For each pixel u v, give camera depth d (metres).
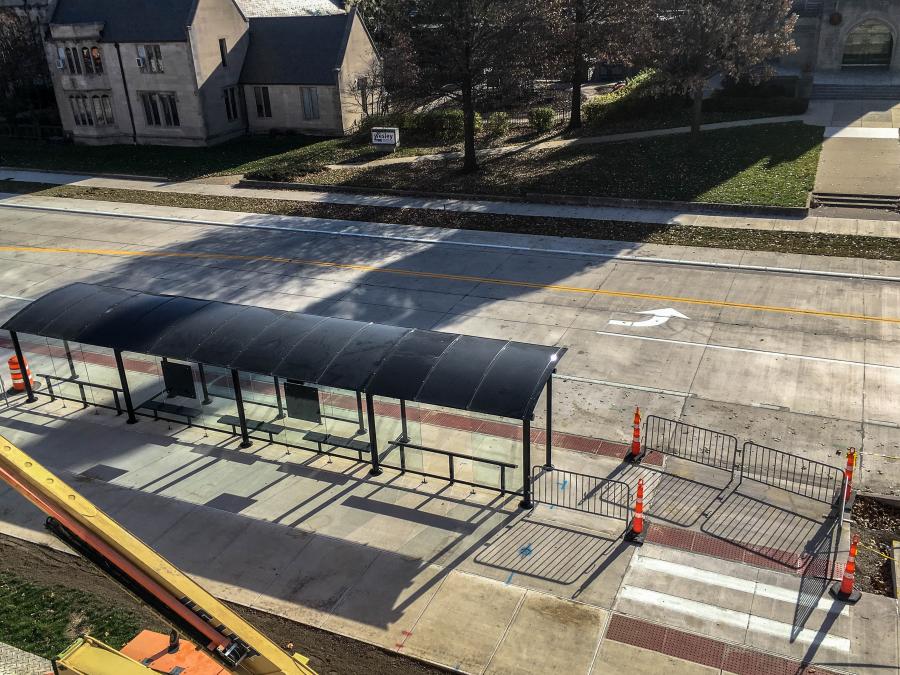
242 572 14.47
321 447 18.19
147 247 32.81
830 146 39.06
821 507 15.71
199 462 17.97
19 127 57.28
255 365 17.03
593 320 24.20
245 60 53.59
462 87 39.25
